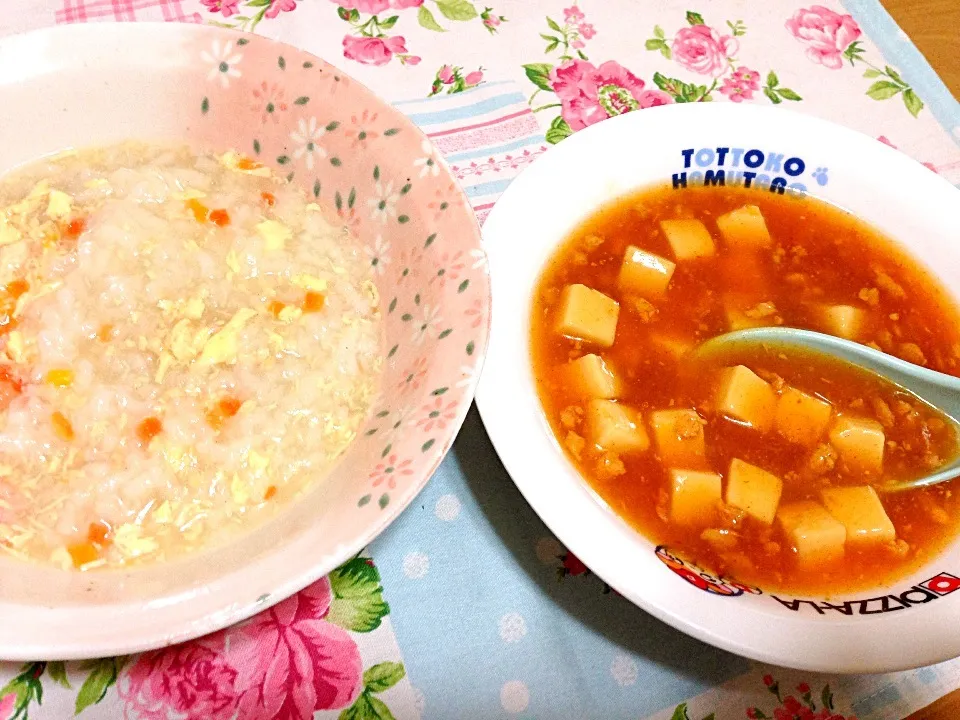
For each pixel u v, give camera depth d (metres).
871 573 0.23
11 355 0.22
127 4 0.33
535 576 0.23
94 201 0.24
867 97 0.35
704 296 0.28
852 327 0.28
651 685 0.22
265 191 0.26
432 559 0.23
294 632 0.21
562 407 0.25
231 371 0.23
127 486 0.21
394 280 0.23
